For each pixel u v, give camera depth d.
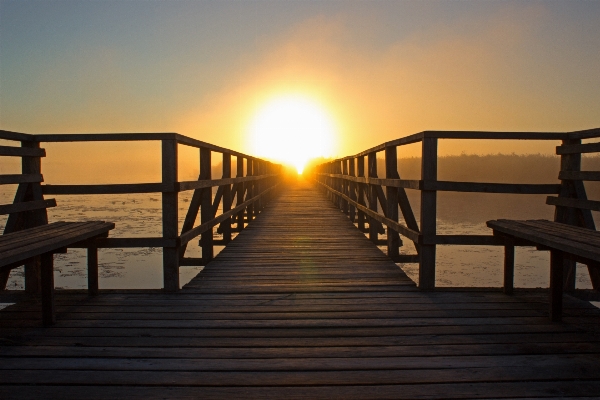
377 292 3.62
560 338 2.59
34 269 3.48
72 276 7.97
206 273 4.27
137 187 3.57
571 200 3.46
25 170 3.60
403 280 3.99
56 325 2.81
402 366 2.21
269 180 13.15
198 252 10.79
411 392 1.95
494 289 3.69
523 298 3.43
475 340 2.56
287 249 5.55
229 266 4.58
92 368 2.18
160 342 2.52
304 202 12.86
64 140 3.58
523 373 2.13
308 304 3.29
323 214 9.70
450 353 2.37
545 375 2.11
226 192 6.37
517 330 2.72
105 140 3.57
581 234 2.78
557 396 1.91
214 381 2.05
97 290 3.55
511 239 3.52
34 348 2.43
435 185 3.54
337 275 4.18
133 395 1.92
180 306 3.23
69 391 1.96
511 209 21.33
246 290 3.66
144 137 3.55
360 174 7.29
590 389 1.98
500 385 2.01
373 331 2.71
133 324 2.83
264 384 2.02
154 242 3.56
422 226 3.62
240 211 7.49
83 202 22.92
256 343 2.51
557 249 2.67
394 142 4.38
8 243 2.51
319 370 2.17
